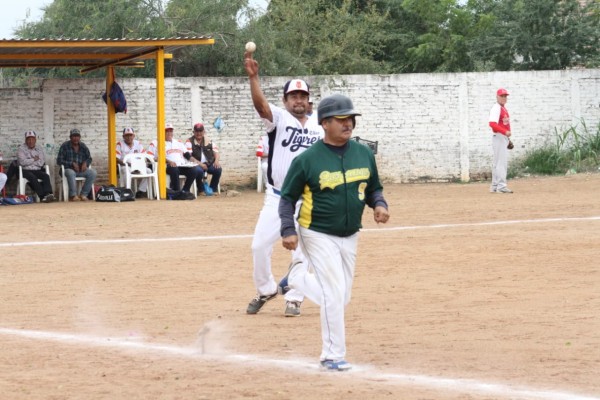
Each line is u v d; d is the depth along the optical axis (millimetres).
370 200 11656
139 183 40406
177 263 21016
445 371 10977
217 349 12508
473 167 47125
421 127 46562
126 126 42750
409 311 15078
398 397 9766
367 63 58406
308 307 16078
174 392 10109
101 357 12070
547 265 19500
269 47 52281
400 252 21859
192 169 39750
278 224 14883
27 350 12555
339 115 11109
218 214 31797
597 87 48031
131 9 50562
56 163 40625
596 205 31500
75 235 26391
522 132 47594
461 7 64500
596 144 47625
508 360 11500
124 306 16078
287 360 11758
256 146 44312
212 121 43906
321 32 58156
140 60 41062
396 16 65625
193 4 52031
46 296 17188
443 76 46625
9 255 22609
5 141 40875
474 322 14008
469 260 20438
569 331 13180
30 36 54156
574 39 57844
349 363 11492
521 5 59594
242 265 20641
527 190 39000
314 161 11250
